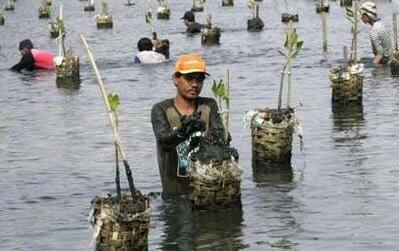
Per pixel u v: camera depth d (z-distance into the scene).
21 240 13.26
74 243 12.97
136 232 12.12
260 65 37.53
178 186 14.98
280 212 14.03
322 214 13.82
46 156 20.02
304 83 30.91
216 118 14.76
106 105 12.45
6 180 17.58
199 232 13.13
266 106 25.83
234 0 92.38
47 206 15.29
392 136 20.05
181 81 14.58
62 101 29.38
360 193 14.98
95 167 18.44
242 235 12.88
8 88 33.59
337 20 62.38
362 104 25.19
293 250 12.09
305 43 46.44
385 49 34.69
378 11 66.94
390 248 12.01
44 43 54.97
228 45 48.16
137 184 16.55
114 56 44.12
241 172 14.34
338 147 19.08
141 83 33.25
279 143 17.41
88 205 15.21
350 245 12.21
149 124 23.69
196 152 14.34
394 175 16.17
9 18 79.38
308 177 16.38
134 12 81.25
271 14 72.56
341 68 25.39
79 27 66.44
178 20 70.19
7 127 24.56
